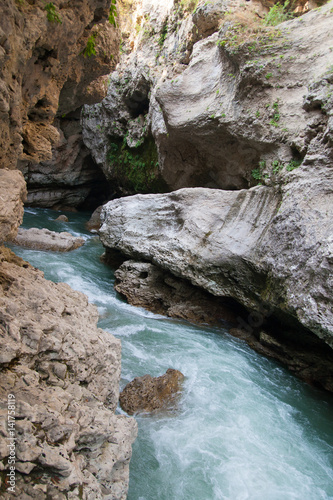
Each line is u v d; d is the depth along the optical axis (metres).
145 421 4.18
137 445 3.80
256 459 3.88
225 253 6.83
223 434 4.17
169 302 7.91
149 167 12.65
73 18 4.48
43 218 15.36
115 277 9.32
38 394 2.22
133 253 8.61
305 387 5.64
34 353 2.49
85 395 2.70
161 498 3.24
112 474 2.44
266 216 6.62
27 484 1.80
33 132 4.92
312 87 5.96
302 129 6.59
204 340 6.66
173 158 10.81
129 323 6.87
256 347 6.62
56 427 2.05
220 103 8.36
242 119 7.79
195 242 7.32
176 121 9.30
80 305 3.77
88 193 18.69
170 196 8.37
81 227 15.16
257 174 8.10
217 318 7.63
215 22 9.28
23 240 10.94
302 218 5.43
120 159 14.27
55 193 17.45
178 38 11.09
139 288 8.21
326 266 4.75
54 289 3.64
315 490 3.59
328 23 6.91
